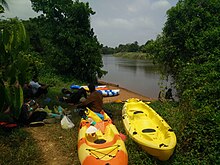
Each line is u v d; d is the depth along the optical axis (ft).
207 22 37.29
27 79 23.98
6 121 27.94
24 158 21.76
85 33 73.36
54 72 70.13
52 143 25.43
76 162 22.09
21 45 22.39
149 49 43.83
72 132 27.63
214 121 22.79
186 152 23.36
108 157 19.11
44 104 36.78
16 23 23.15
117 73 122.52
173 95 44.62
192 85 30.96
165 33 41.70
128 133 25.63
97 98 29.78
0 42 22.41
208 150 21.66
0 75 22.35
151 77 105.91
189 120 25.26
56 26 72.13
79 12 70.95
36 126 29.35
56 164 21.74
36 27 78.33
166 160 21.98
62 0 72.59
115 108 38.34
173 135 23.39
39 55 71.87
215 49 32.19
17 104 22.03
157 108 37.22
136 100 36.01
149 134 24.88
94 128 22.81
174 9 39.47
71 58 70.90
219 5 37.27
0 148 23.07
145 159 22.21
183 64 36.91
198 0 38.58
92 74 72.95
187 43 36.11
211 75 28.35
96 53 72.38
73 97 38.14
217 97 26.27
